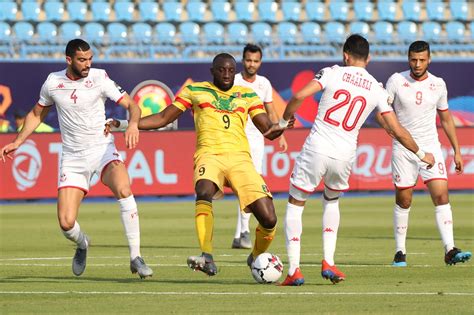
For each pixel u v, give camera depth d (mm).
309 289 23500
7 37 65125
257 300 21562
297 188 24000
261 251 25234
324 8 79875
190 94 24906
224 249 35656
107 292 23125
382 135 61406
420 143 30016
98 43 65812
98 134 25750
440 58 67125
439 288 23688
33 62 62469
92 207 57062
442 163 29859
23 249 35562
